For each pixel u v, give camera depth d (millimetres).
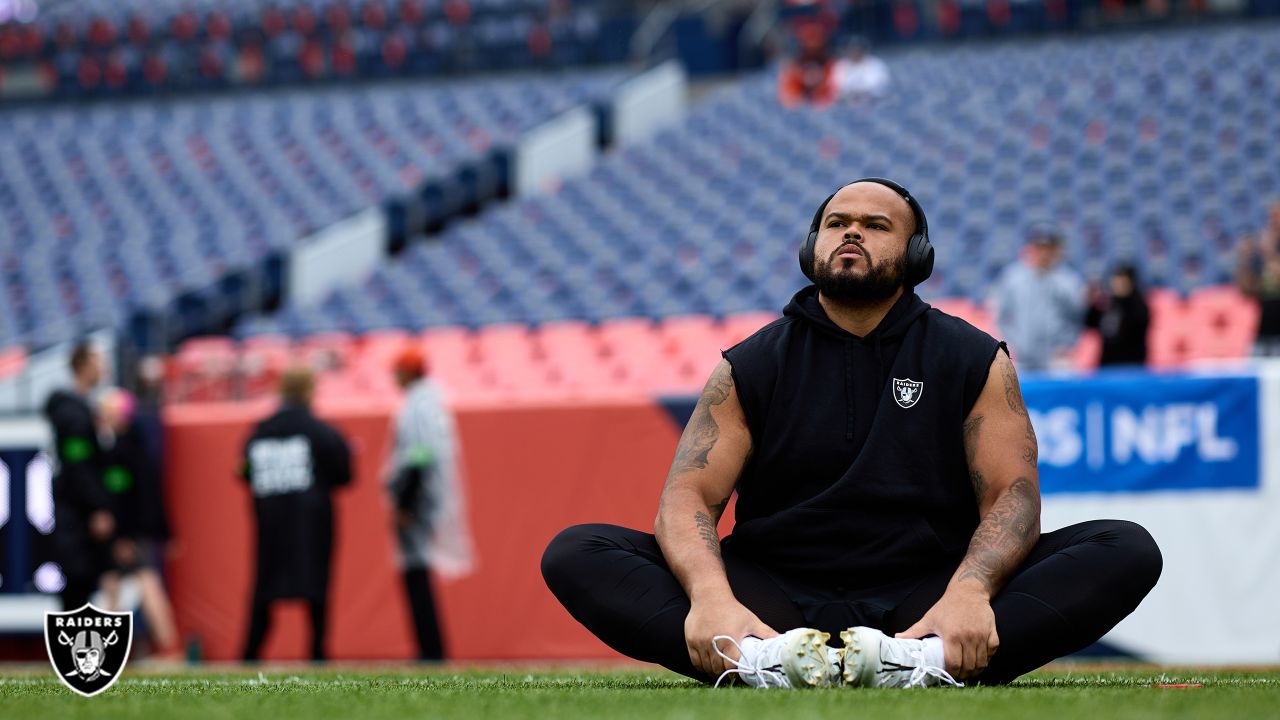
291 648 28281
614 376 40438
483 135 63938
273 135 66562
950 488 9711
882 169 54438
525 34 74312
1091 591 9180
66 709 7797
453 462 26906
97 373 26141
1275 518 22812
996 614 9117
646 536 10086
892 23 69688
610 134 64188
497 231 53562
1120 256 44719
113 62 77062
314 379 24812
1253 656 22766
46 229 60219
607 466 26562
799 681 8594
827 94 62500
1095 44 63031
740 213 52812
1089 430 23578
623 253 50625
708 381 10078
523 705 7562
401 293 49625
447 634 26781
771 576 9750
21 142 68562
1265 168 49969
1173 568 23125
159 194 61906
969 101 58969
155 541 28688
